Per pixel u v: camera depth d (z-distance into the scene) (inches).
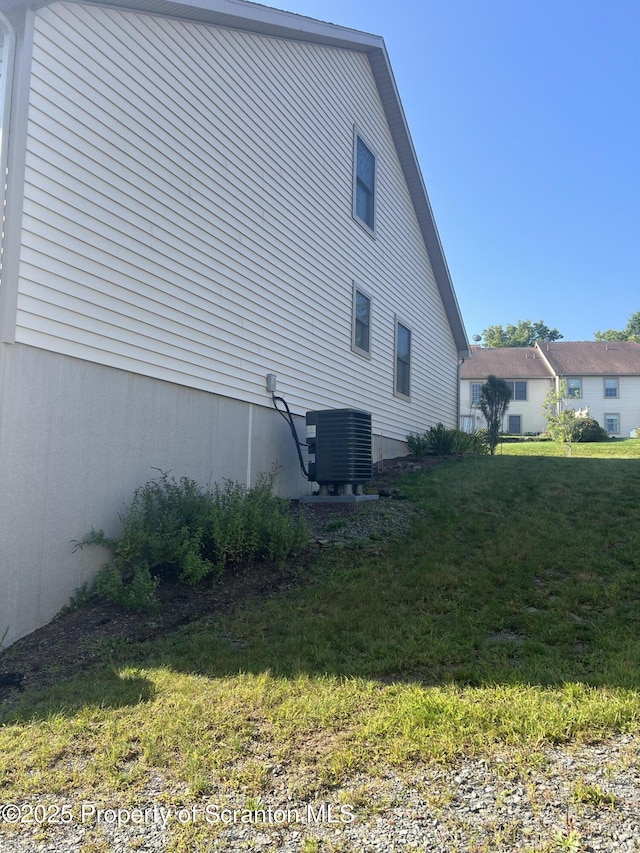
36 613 193.9
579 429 948.6
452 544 255.9
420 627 177.2
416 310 572.4
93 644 179.9
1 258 185.5
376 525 290.5
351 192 446.0
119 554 217.6
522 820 92.7
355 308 445.7
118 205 236.7
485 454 536.7
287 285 359.9
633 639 161.8
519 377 1344.7
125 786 107.9
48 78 206.2
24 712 138.6
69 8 217.0
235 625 187.6
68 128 214.1
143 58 254.1
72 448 210.7
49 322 202.7
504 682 138.8
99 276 225.9
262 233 336.2
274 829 94.5
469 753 111.4
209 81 296.7
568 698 129.2
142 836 95.2
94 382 221.9
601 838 87.8
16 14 196.5
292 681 146.4
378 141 498.9
